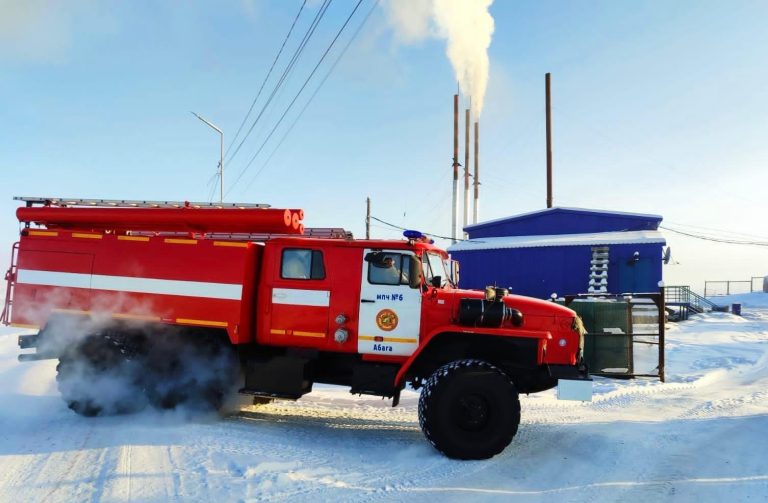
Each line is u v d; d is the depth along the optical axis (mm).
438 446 5090
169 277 6480
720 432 5812
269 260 6406
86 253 6758
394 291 5980
